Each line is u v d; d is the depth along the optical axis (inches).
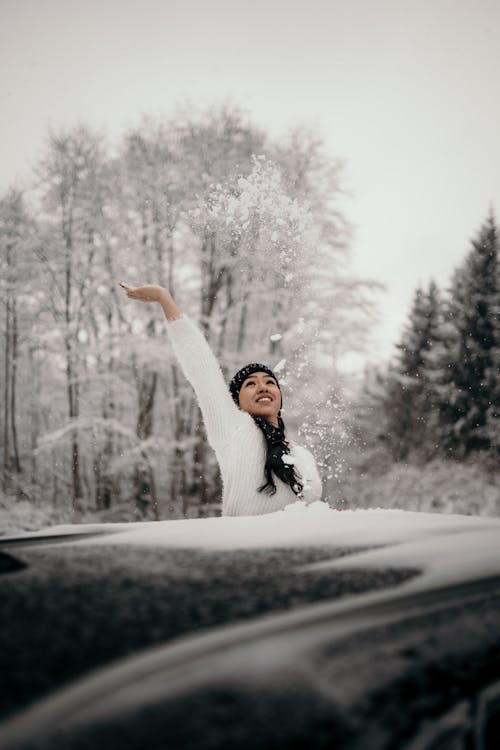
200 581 15.2
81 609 12.8
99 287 475.8
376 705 10.1
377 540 20.8
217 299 441.7
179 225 422.3
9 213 489.7
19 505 527.5
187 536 22.7
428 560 17.6
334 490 580.4
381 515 28.4
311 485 71.4
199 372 74.4
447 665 11.6
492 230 761.0
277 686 9.9
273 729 9.0
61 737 8.4
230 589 14.4
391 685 10.7
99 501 532.7
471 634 12.7
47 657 10.4
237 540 21.4
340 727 9.4
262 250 164.4
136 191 451.8
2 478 559.5
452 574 16.1
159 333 501.7
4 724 8.6
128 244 463.8
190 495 498.3
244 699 9.5
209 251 392.2
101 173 481.7
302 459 73.0
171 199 429.7
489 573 16.1
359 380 465.1
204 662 10.4
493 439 693.9
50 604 13.1
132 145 466.9
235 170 414.9
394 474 669.9
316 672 10.5
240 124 452.8
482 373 726.5
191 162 437.1
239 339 462.9
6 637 11.3
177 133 455.5
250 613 12.7
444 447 708.7
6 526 486.0
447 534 22.2
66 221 484.1
